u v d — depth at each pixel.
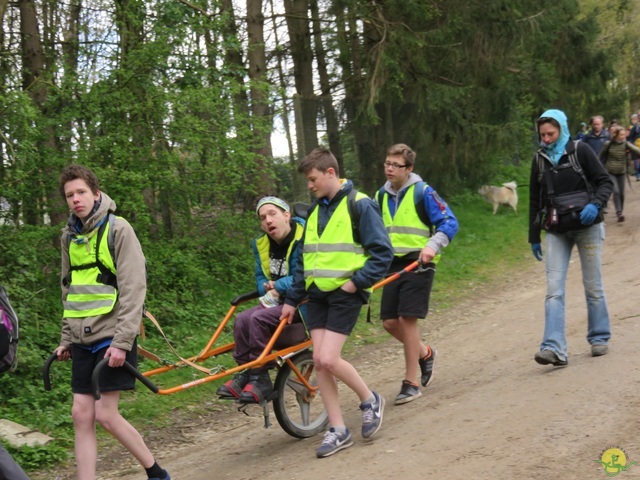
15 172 7.89
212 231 10.25
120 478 5.34
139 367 7.60
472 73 15.56
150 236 9.60
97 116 8.88
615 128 14.55
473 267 12.72
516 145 16.39
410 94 15.43
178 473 5.23
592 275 5.98
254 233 10.30
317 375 4.95
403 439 4.86
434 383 6.48
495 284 11.88
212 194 9.93
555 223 5.80
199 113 9.63
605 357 5.93
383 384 6.96
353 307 4.86
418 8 13.77
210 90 9.35
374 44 14.02
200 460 5.47
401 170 5.84
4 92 7.79
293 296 5.07
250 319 5.19
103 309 4.14
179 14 9.24
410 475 4.20
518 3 15.01
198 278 9.60
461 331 8.95
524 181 20.75
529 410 4.95
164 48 9.05
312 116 13.19
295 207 5.48
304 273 4.96
